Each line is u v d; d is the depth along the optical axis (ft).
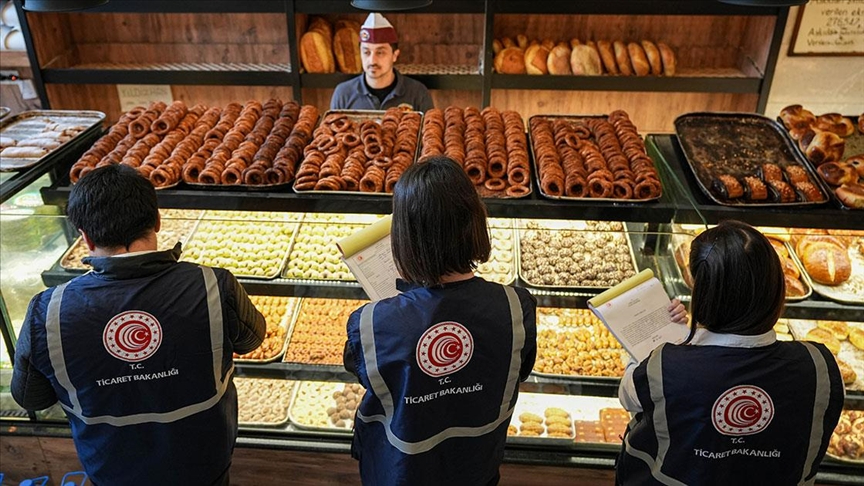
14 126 8.13
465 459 4.64
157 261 4.69
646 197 6.43
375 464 4.70
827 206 6.39
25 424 7.34
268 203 6.59
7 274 6.79
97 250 4.65
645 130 13.25
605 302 5.18
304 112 8.05
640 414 4.79
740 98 12.66
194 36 12.91
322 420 7.23
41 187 6.86
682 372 4.16
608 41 12.24
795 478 4.27
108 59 13.14
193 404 4.98
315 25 12.06
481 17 12.31
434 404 4.30
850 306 6.45
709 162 7.18
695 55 12.36
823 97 12.24
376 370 4.20
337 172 6.72
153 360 4.71
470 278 4.28
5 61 12.42
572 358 7.04
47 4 6.44
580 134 7.63
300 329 7.47
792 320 7.18
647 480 4.55
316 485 7.30
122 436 4.98
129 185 4.58
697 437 4.18
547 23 12.28
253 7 11.47
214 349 4.87
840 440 6.69
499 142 7.22
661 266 6.77
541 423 7.10
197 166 6.77
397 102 11.05
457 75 11.77
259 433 7.14
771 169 6.82
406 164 6.77
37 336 4.54
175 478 5.22
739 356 4.05
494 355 4.27
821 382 4.08
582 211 6.40
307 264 6.94
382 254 4.95
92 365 4.63
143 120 7.75
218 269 4.95
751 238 3.95
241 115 8.07
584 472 6.84
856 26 11.45
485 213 4.15
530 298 4.44
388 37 10.52
